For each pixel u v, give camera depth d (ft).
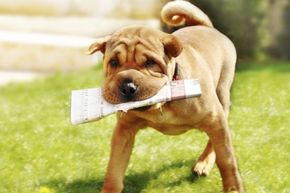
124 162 21.72
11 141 28.19
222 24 45.83
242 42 48.26
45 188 23.38
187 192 23.22
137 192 23.39
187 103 20.34
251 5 48.08
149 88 18.81
